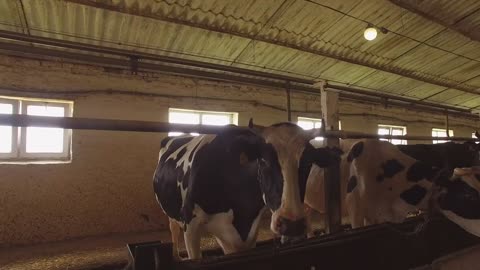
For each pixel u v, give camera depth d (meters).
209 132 1.63
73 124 1.18
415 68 7.45
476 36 6.41
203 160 2.26
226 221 2.16
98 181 5.25
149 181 5.66
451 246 2.41
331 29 5.44
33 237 4.72
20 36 3.87
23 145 4.88
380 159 3.16
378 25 5.54
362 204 3.11
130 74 5.55
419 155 3.46
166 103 5.82
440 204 2.64
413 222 2.23
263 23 4.94
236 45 5.38
